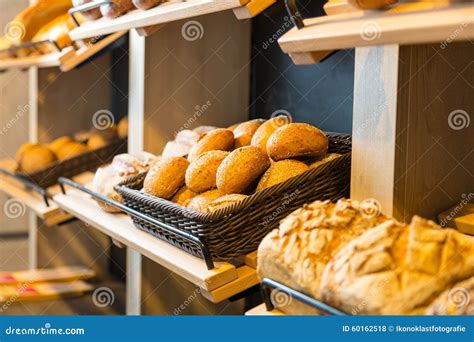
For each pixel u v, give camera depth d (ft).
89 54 5.54
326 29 2.78
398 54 2.83
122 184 4.14
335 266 2.32
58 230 7.65
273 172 3.51
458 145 3.27
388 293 2.20
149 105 5.33
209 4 3.46
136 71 5.35
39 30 6.39
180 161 3.87
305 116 5.00
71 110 7.46
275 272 2.60
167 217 3.59
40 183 6.80
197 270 3.31
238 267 3.43
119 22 4.45
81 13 5.08
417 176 3.05
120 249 6.98
